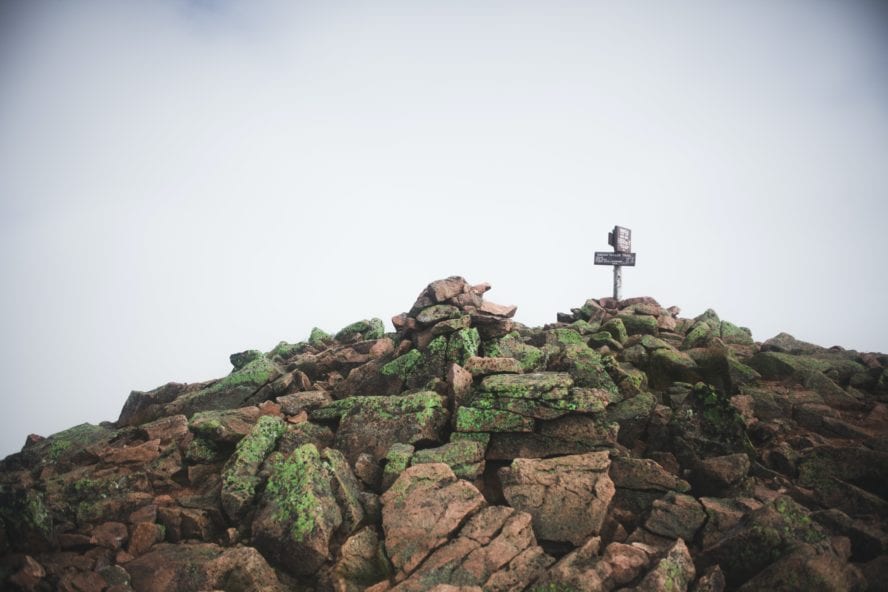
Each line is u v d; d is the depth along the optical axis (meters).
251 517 12.89
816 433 15.80
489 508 11.74
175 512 13.16
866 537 10.57
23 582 10.66
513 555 10.71
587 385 16.34
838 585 9.37
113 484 14.71
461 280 21.22
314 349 26.02
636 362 19.53
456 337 18.59
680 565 10.11
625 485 12.98
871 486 12.77
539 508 11.89
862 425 16.14
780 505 11.05
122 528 12.95
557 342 21.48
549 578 10.04
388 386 18.77
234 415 17.03
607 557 10.40
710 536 11.17
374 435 15.23
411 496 12.19
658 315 24.89
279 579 11.67
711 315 26.30
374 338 25.50
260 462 14.53
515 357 19.12
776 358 19.55
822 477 13.00
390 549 11.28
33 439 20.77
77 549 12.38
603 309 25.88
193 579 11.12
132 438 17.91
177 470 15.49
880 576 9.72
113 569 11.34
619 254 27.59
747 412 16.39
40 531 11.93
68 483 15.11
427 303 20.80
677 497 12.12
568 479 12.30
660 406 16.08
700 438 14.25
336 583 11.08
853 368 19.45
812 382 18.39
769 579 9.76
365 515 12.71
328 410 16.81
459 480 12.48
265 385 20.08
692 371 18.58
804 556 9.70
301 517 11.80
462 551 10.91
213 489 14.16
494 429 14.14
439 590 9.80
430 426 15.04
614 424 13.95
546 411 14.00
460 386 15.63
